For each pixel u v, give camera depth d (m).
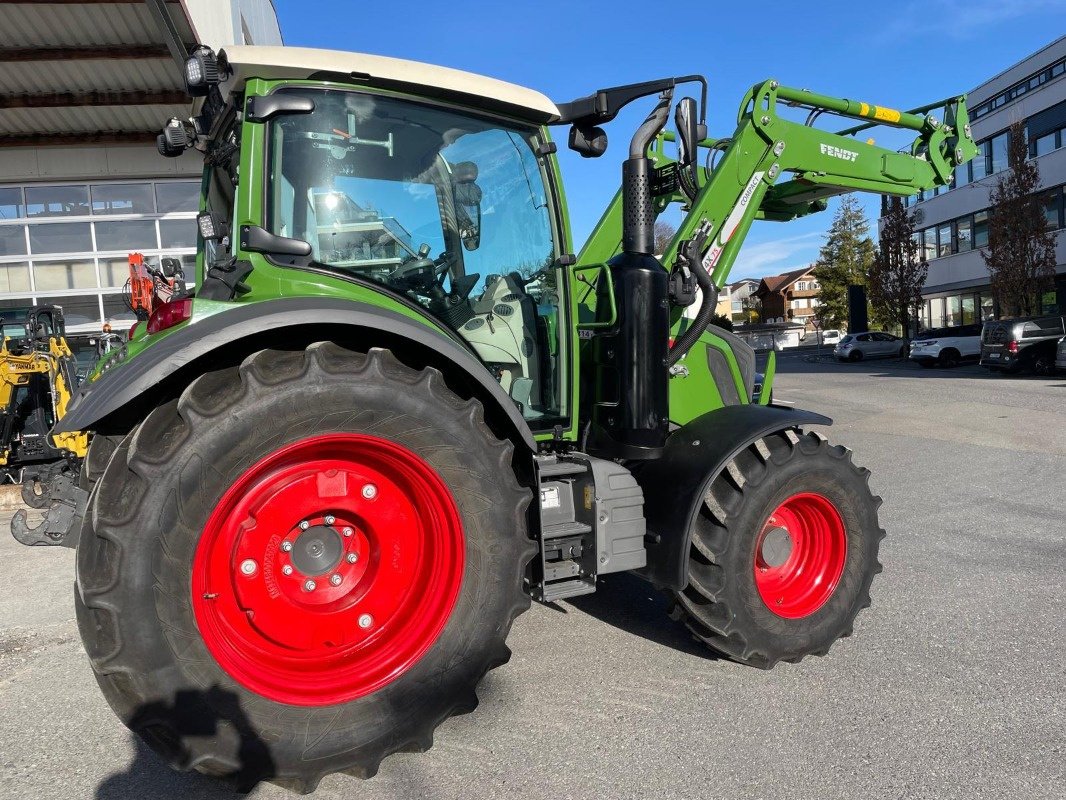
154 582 2.04
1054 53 27.30
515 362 3.08
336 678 2.36
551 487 2.85
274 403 2.19
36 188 12.26
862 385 16.81
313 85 2.57
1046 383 15.68
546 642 3.45
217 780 2.24
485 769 2.42
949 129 4.84
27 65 9.84
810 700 2.84
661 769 2.40
